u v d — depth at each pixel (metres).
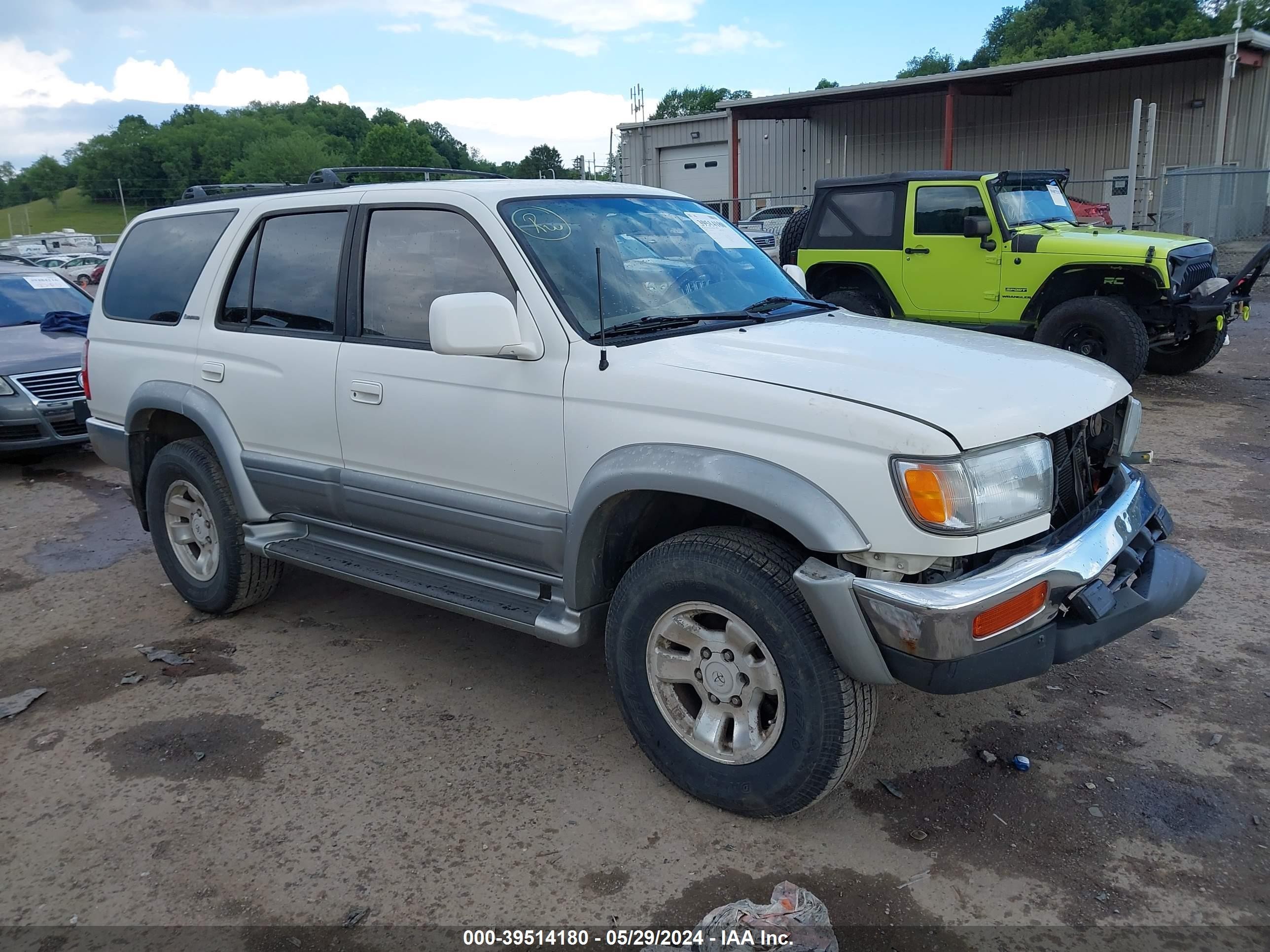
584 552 3.23
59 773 3.47
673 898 2.74
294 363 4.06
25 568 5.76
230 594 4.67
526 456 3.35
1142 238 9.16
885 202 10.33
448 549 3.77
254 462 4.31
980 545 2.63
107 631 4.75
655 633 3.12
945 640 2.53
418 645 4.49
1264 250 9.45
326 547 4.27
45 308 9.43
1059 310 9.10
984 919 2.63
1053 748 3.45
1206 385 9.83
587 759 3.46
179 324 4.62
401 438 3.72
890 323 3.82
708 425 2.90
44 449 8.23
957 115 28.11
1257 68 24.31
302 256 4.12
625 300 3.47
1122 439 3.39
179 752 3.59
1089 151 26.52
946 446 2.57
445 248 3.63
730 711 3.04
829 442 2.68
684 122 35.25
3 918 2.73
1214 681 3.86
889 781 3.27
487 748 3.55
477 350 3.10
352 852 2.97
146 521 5.12
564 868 2.88
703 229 4.16
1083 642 2.78
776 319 3.66
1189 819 3.03
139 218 5.09
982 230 9.41
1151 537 3.22
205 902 2.77
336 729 3.73
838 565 2.78
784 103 27.52
